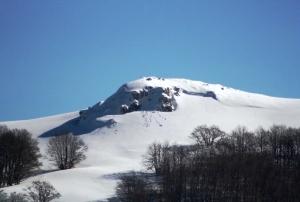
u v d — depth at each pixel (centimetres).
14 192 19450
